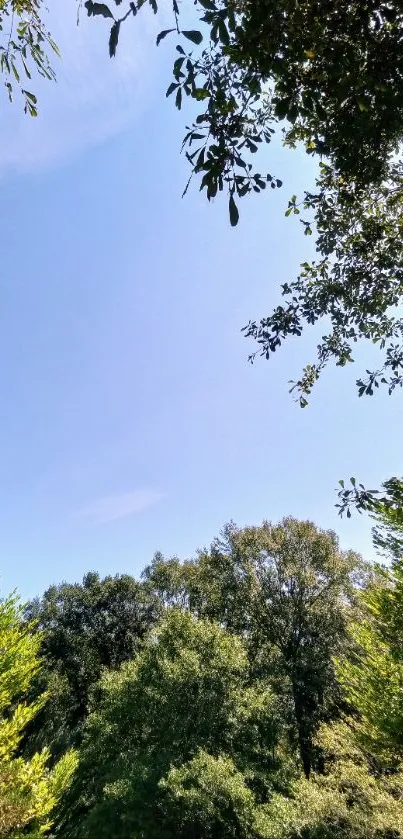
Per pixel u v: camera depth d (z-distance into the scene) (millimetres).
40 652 37281
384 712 9430
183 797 12430
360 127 3146
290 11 2430
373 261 4930
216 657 17797
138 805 12953
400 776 11641
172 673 17453
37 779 9117
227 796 12383
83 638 38594
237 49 2434
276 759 16141
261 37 2363
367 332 5379
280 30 2395
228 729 16219
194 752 14992
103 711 19656
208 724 15953
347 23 2559
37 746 21172
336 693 22094
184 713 16641
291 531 27016
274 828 11219
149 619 39781
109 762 16891
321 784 13188
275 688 22688
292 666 23172
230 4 2229
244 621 26250
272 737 16500
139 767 14531
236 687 17797
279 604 25125
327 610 24109
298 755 21000
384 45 2605
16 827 8602
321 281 5156
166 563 39750
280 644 24531
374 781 11875
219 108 2479
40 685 30500
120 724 18266
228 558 27734
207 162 2414
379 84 2641
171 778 12945
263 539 27109
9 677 10836
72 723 32188
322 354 5672
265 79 2730
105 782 15500
